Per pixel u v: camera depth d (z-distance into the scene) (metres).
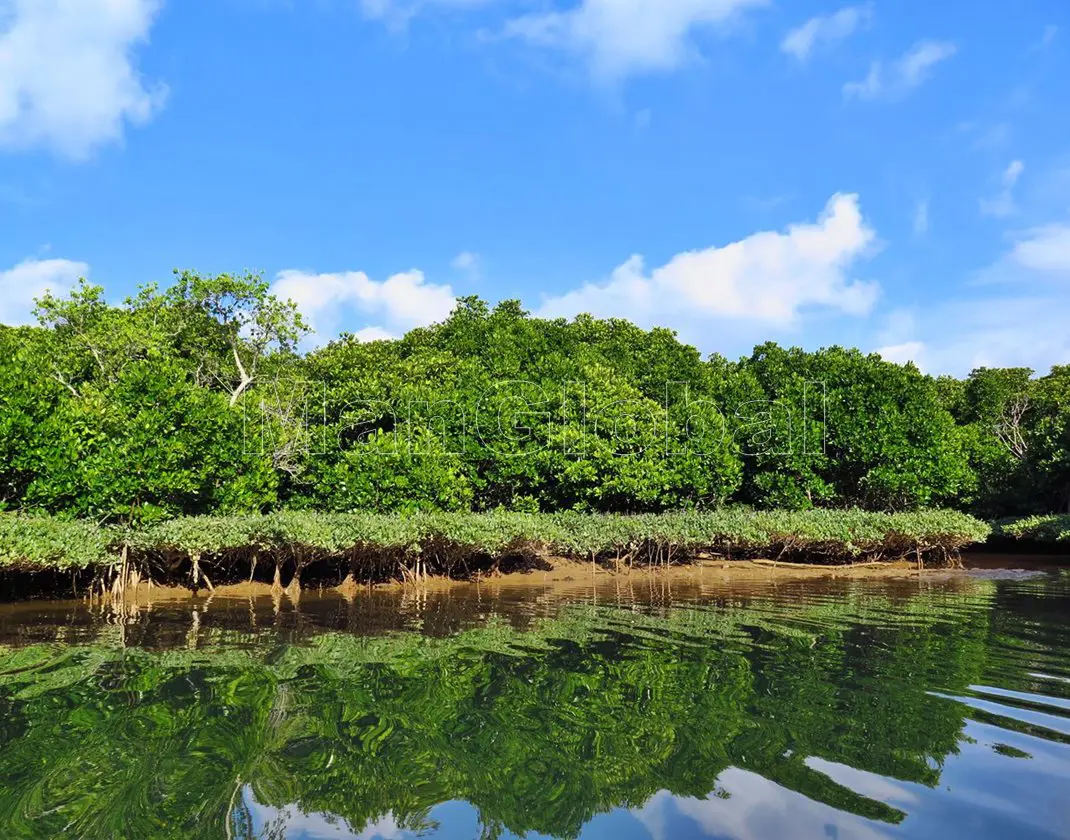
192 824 4.76
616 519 20.77
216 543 14.84
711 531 20.20
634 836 4.61
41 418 14.88
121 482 15.14
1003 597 15.49
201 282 23.91
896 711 7.11
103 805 5.04
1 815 4.87
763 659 9.32
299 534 15.21
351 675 8.43
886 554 22.92
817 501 25.78
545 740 6.33
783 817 4.87
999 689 7.84
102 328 22.02
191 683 8.03
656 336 34.31
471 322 33.41
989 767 5.70
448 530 17.14
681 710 7.12
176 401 16.58
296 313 24.95
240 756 5.93
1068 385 35.88
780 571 20.77
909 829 4.68
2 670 8.61
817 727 6.64
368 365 24.66
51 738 6.27
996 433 33.91
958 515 22.62
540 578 18.94
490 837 4.61
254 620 12.40
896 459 23.69
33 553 12.34
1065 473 28.50
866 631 11.34
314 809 5.01
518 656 9.51
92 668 8.72
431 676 8.41
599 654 9.63
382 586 17.08
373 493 18.88
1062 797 5.16
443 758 5.93
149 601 14.46
